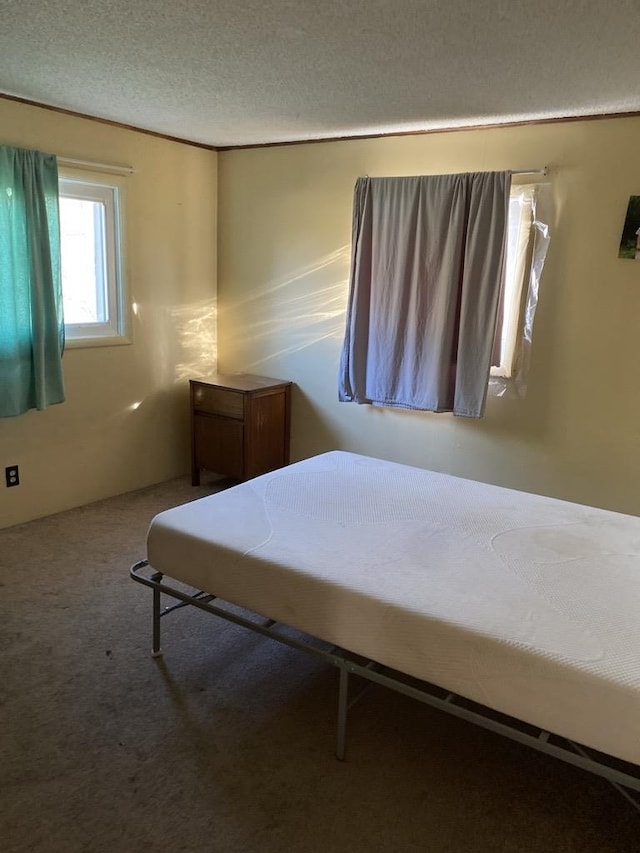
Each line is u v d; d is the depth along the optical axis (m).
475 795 1.67
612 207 2.80
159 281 3.76
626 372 2.89
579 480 3.10
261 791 1.66
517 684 1.43
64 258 3.31
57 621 2.40
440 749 1.83
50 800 1.61
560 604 1.61
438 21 1.81
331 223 3.60
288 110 2.91
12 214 2.85
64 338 3.21
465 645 1.49
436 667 1.54
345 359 3.54
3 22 1.91
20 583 2.67
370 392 3.50
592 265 2.88
